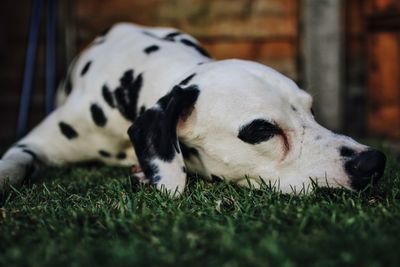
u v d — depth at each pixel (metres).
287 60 1.49
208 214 0.59
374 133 1.49
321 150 0.67
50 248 0.48
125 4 1.46
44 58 1.48
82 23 1.47
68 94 1.03
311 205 0.59
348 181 0.65
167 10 1.46
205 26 1.47
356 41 1.50
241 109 0.69
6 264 0.46
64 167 0.93
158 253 0.47
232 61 0.75
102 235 0.54
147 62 0.85
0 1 1.46
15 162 0.81
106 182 0.78
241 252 0.45
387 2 1.44
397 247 0.45
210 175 0.74
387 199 0.61
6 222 0.59
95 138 0.90
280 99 0.69
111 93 0.87
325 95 1.47
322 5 1.45
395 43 1.45
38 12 1.21
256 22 1.47
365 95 1.50
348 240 0.47
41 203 0.67
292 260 0.43
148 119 0.70
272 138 0.68
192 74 0.74
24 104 1.18
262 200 0.63
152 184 0.69
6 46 1.48
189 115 0.71
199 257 0.46
